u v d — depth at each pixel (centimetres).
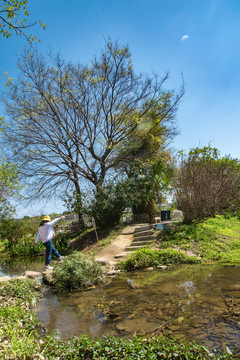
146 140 1892
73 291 618
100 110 1719
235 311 387
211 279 588
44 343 327
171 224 1156
